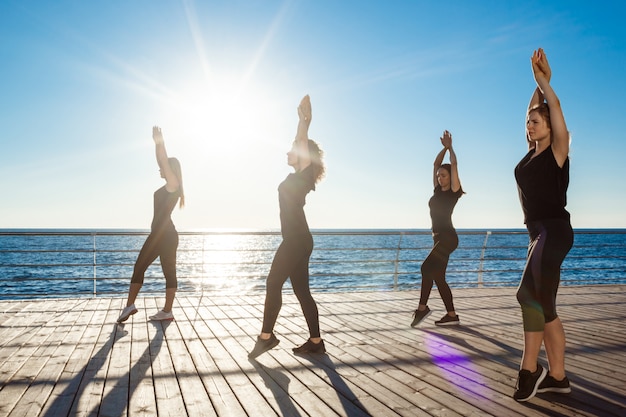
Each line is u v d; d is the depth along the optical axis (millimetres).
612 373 3350
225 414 2533
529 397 2721
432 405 2682
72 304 6230
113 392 2885
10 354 3775
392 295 7371
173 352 3850
